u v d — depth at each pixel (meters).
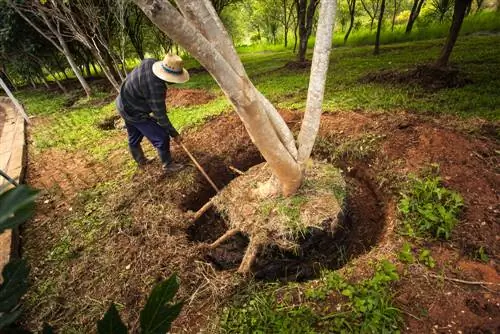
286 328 1.85
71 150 4.84
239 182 3.22
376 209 2.94
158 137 3.38
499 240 2.15
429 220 2.33
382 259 2.13
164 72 2.88
